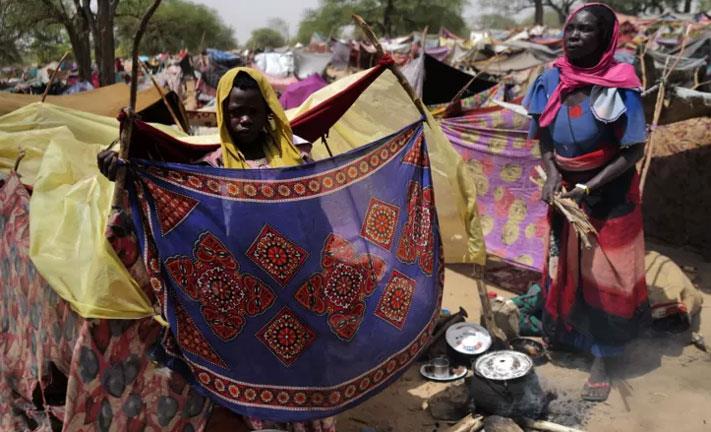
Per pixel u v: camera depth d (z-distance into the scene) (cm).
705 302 500
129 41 4553
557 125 386
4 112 577
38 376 304
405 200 323
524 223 587
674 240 647
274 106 290
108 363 264
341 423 362
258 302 270
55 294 285
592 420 357
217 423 307
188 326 264
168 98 644
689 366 411
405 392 393
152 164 255
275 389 273
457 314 459
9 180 343
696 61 888
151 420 279
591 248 388
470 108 655
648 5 5325
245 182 268
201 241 263
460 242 396
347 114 417
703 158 629
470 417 348
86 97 668
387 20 5753
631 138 361
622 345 390
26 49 3588
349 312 287
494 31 3828
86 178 295
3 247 350
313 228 279
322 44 3331
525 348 430
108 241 251
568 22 375
